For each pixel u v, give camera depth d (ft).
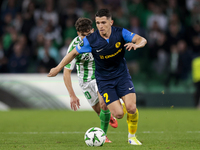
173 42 170.71
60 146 59.62
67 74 65.87
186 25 186.80
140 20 184.75
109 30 58.08
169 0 190.39
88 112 139.85
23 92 145.79
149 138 71.97
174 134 79.15
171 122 107.34
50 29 175.42
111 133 81.87
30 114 130.11
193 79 159.94
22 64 163.53
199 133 80.89
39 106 146.10
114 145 60.80
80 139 70.59
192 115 128.36
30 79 146.20
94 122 107.65
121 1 188.14
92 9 184.44
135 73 165.78
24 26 178.60
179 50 166.50
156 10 185.98
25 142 65.82
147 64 166.91
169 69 165.68
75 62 69.05
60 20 178.81
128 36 58.03
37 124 102.01
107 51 58.29
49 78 146.61
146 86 164.14
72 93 65.62
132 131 62.75
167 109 155.43
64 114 131.75
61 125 99.66
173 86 164.96
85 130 87.86
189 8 193.57
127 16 183.21
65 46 170.30
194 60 158.51
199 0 192.75
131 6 187.01
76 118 118.93
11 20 184.96
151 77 165.58
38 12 182.50
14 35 169.99
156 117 122.52
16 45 164.45
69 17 178.60
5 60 165.58
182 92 163.02
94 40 58.49
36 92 145.89
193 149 55.77
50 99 146.10
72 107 65.57
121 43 58.54
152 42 171.22
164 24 184.55
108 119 66.13
